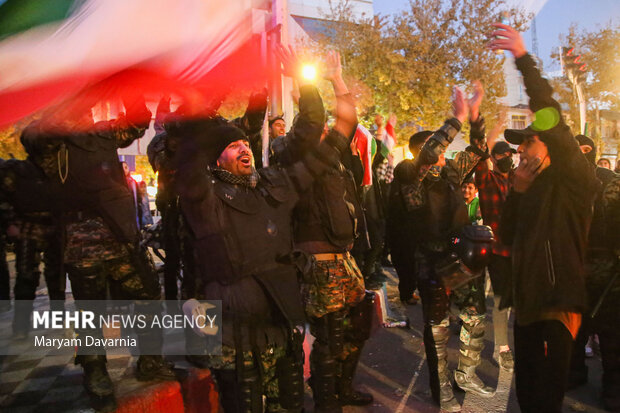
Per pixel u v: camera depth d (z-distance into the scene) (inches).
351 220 96.0
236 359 79.0
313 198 92.7
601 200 107.7
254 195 82.8
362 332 105.9
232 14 72.6
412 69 387.2
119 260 96.8
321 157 85.4
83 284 91.7
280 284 81.3
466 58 303.0
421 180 109.6
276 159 99.6
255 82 114.4
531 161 87.0
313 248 93.7
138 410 93.9
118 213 93.4
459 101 109.1
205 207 79.1
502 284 118.4
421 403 112.0
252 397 79.8
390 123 167.0
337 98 87.9
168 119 91.7
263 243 81.3
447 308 109.4
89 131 91.0
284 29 120.8
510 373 127.6
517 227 86.8
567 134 81.7
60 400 96.5
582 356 118.2
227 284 79.4
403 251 116.7
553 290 81.3
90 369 91.1
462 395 115.4
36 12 65.6
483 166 132.5
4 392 100.3
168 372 104.8
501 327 129.2
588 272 106.9
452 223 109.7
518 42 85.6
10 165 97.5
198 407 104.7
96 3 66.1
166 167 107.4
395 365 134.6
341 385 110.3
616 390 107.5
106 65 70.3
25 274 132.3
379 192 152.6
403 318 170.1
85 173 91.0
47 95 72.2
